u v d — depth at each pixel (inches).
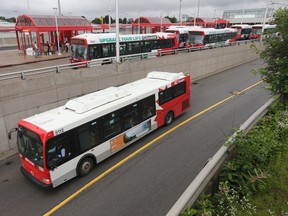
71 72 598.9
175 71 983.0
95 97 435.5
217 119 620.1
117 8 707.4
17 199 348.5
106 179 387.5
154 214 311.1
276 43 331.3
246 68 1311.5
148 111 516.1
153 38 1042.1
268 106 341.4
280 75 333.4
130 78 789.2
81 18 1467.8
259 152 242.4
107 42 872.3
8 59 1140.5
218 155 221.3
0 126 469.7
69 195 353.1
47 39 1603.1
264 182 217.9
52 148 342.3
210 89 914.1
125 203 332.2
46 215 316.5
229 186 218.7
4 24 2263.8
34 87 518.9
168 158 443.2
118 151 468.4
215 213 193.2
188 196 171.0
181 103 625.6
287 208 195.6
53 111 408.2
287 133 297.4
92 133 399.9
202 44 1357.0
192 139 514.9
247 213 192.4
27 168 374.6
